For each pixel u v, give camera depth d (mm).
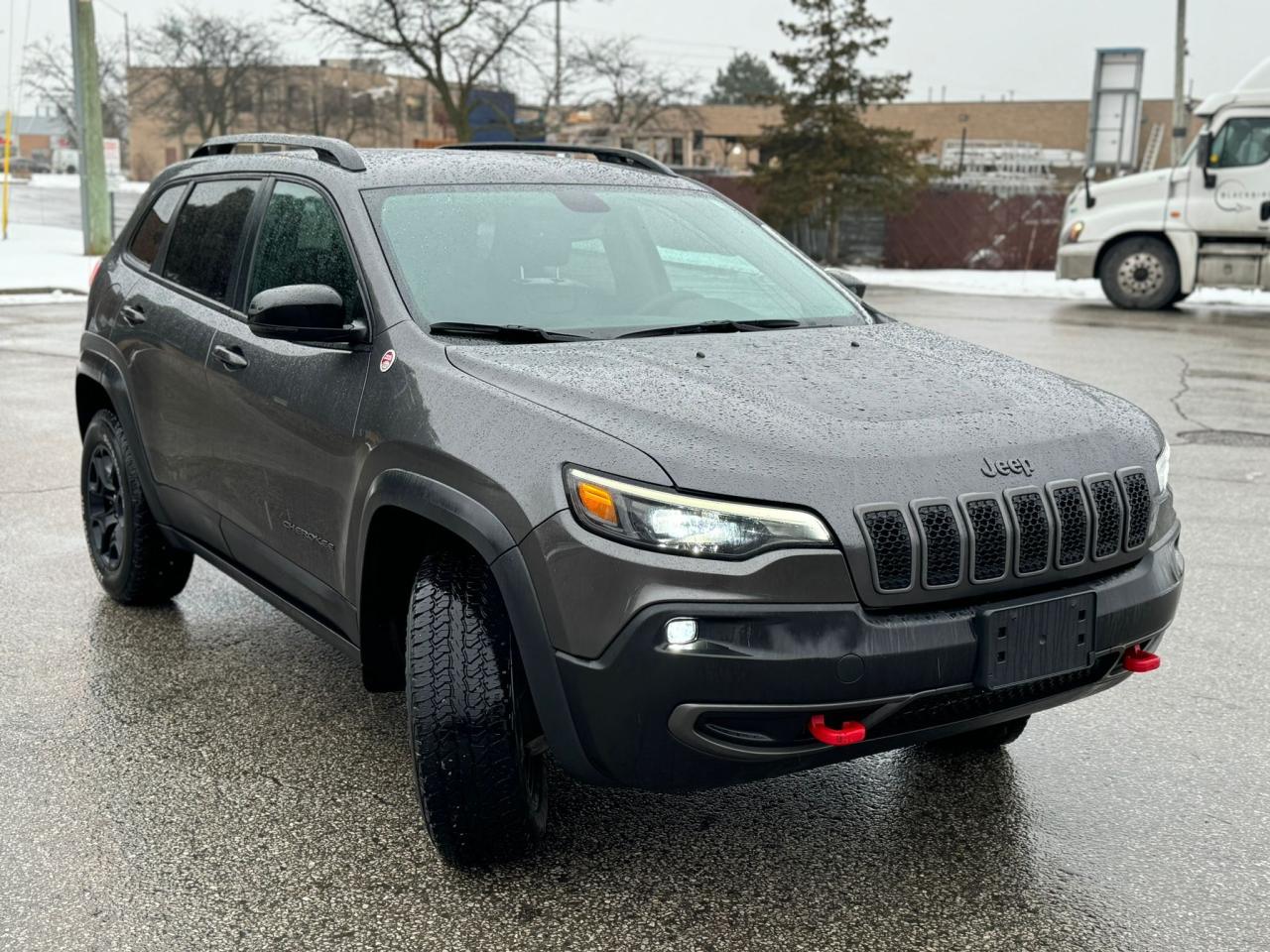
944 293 23031
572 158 4930
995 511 2959
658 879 3246
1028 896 3176
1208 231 18547
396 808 3619
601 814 3582
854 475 2887
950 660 2873
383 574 3520
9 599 5453
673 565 2777
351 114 68938
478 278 3764
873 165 30406
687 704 2775
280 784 3764
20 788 3721
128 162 83188
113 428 5176
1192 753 4031
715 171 39656
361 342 3613
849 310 4262
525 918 3061
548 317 3732
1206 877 3279
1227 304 20516
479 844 3166
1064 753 4031
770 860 3342
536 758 3295
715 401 3109
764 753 2834
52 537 6387
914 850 3402
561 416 3033
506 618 3123
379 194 3938
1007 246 30891
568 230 4035
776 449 2906
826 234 31719
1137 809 3648
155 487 4859
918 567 2863
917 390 3332
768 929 3023
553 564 2885
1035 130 76938
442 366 3361
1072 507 3078
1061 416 3287
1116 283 19297
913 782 3811
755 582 2771
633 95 48344
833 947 2953
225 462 4258
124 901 3123
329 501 3646
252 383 4031
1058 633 3021
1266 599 5551
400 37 38062
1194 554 6223
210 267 4594
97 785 3746
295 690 4492
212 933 2992
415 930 3008
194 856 3348
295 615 4074
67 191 57156
